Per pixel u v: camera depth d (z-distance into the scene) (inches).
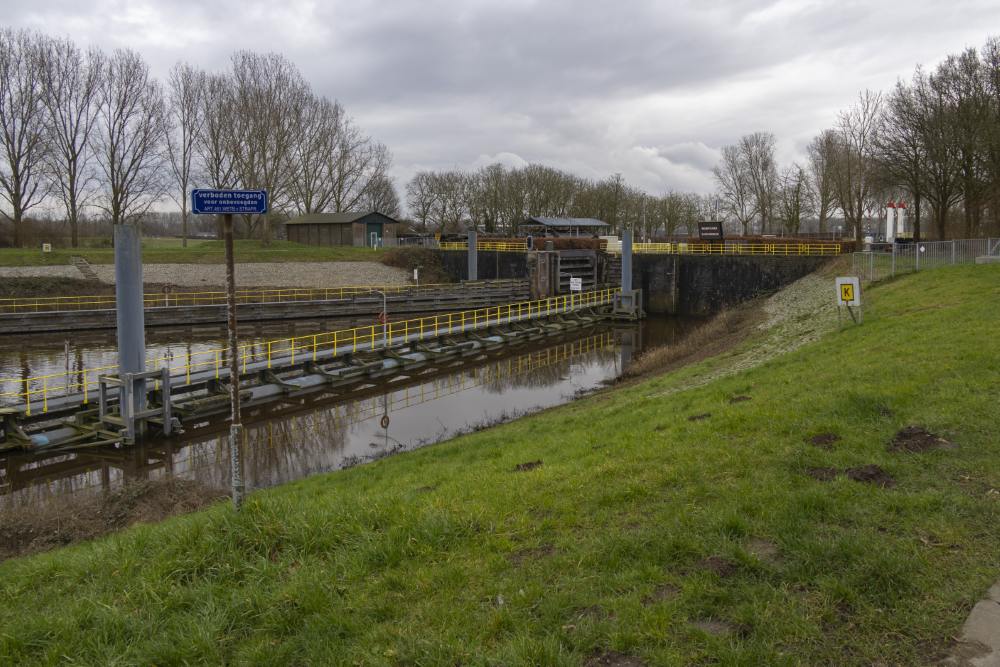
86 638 243.3
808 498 291.0
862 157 2427.4
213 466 721.6
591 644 211.9
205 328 1750.7
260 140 2706.7
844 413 406.0
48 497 621.3
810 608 220.2
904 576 229.3
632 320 2036.2
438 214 4271.7
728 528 273.9
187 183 2770.7
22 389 1029.8
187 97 2721.5
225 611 249.1
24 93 2361.0
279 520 307.9
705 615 223.8
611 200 4089.6
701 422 446.0
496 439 606.2
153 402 861.2
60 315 1595.7
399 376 1254.3
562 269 2425.0
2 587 311.7
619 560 259.9
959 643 198.2
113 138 2593.5
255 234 3629.4
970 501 279.3
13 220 2445.9
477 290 2199.8
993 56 1819.6
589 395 1043.3
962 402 395.5
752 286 2018.9
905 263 1396.4
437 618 235.3
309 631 235.8
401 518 311.1
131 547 313.6
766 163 3472.0
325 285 2427.4
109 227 3757.4
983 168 1822.1
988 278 948.0
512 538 294.0
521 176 4153.5
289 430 876.0
